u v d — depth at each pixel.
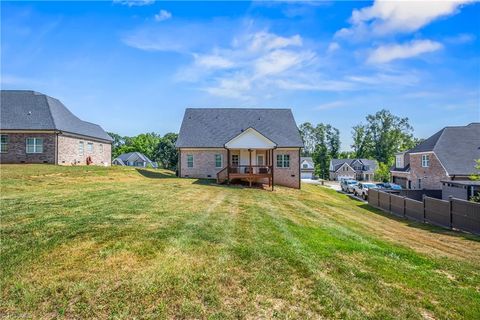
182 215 10.16
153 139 85.44
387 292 5.09
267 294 4.84
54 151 25.83
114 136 101.25
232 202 14.62
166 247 6.64
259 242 7.41
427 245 9.74
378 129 82.75
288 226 9.70
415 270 6.31
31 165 23.52
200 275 5.36
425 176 30.88
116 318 4.16
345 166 76.44
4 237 6.93
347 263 6.30
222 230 8.41
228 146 25.38
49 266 5.53
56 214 9.27
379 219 16.09
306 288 5.08
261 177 24.20
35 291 4.71
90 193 14.09
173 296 4.69
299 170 28.53
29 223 8.09
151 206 11.48
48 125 25.61
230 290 4.93
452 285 5.66
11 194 13.16
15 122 25.52
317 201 20.16
